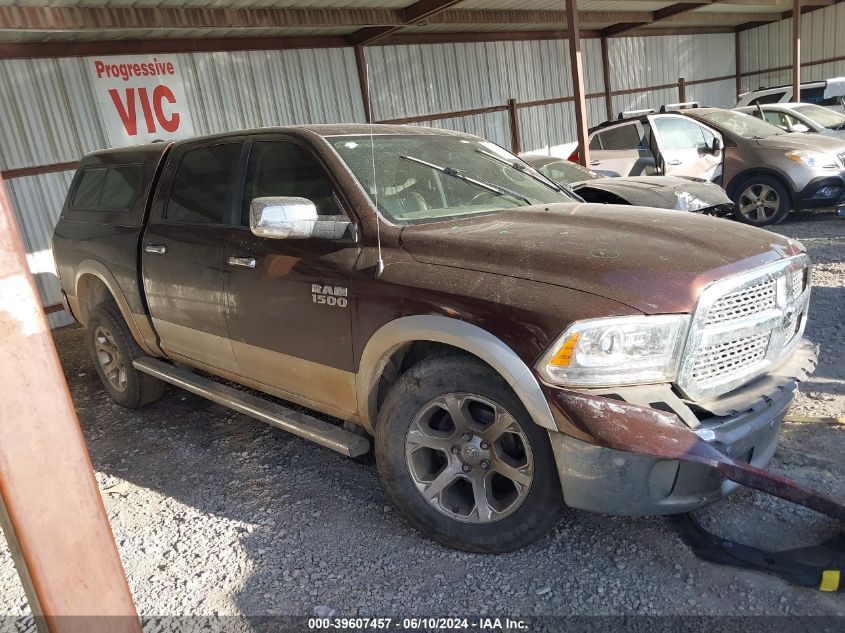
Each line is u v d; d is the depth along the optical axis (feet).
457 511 9.25
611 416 7.54
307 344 10.51
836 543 8.77
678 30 67.82
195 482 12.22
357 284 9.64
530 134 54.24
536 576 8.72
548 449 8.28
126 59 32.01
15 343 5.35
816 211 34.83
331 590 8.82
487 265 8.73
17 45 28.66
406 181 10.89
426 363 9.11
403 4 35.73
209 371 13.39
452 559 9.21
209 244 12.09
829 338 16.67
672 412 7.68
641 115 33.01
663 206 22.18
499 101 51.44
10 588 9.65
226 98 35.94
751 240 9.23
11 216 5.32
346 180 10.37
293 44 38.37
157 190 13.88
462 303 8.50
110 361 16.14
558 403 7.75
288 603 8.65
